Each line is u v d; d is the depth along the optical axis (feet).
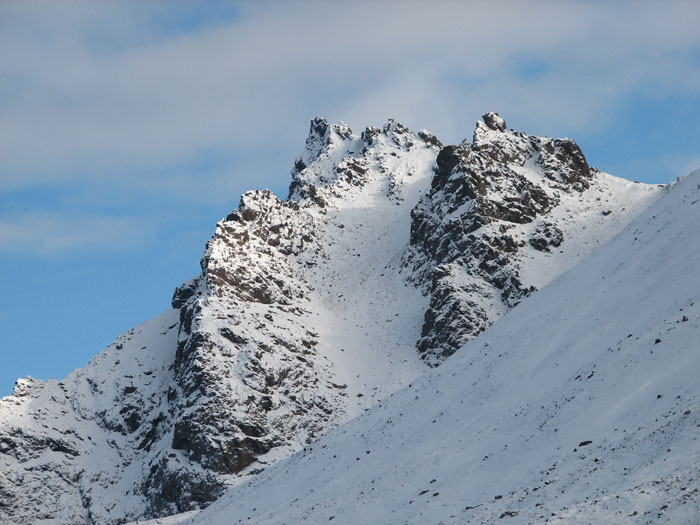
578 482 614.75
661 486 546.26
